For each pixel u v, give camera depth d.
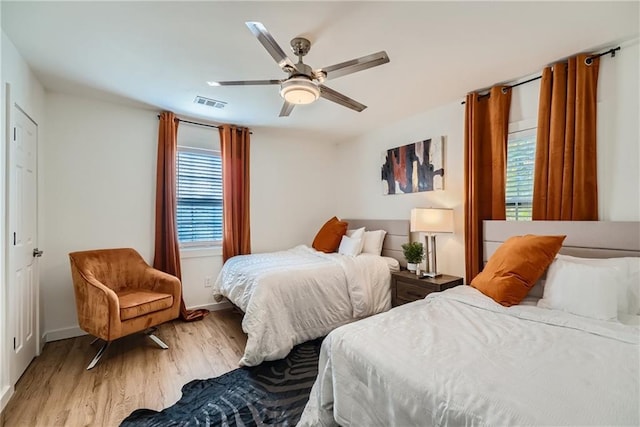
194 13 1.70
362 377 1.27
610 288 1.59
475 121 2.78
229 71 2.40
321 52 2.09
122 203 3.18
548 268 1.93
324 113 3.41
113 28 1.84
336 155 4.85
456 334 1.40
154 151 3.37
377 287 3.06
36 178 2.51
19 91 2.11
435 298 2.06
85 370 2.24
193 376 2.18
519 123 2.56
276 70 2.38
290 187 4.43
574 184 2.16
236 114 3.44
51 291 2.80
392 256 3.68
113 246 3.12
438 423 0.96
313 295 2.69
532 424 0.81
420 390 1.04
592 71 2.12
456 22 1.78
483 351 1.22
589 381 0.99
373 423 1.20
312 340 2.76
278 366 2.31
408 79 2.55
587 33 1.90
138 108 3.25
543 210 2.33
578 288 1.68
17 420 1.70
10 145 1.90
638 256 1.86
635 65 1.96
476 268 2.75
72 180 2.91
